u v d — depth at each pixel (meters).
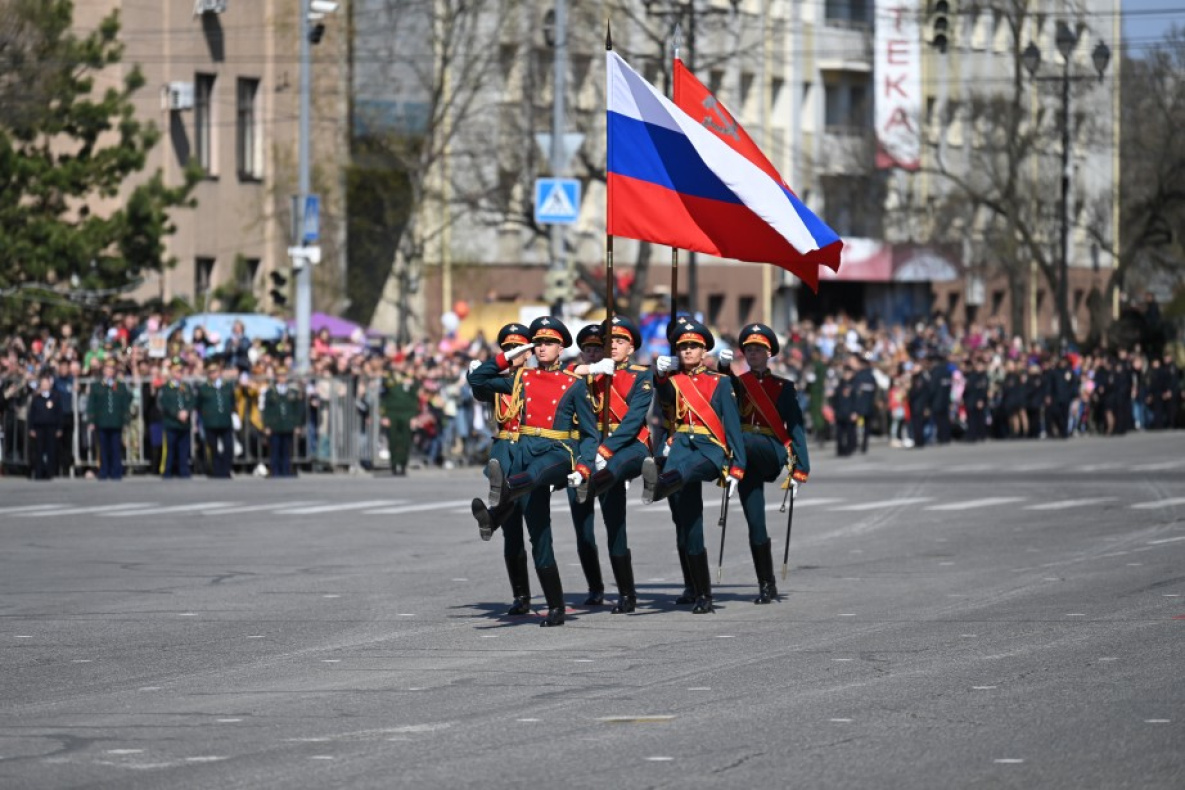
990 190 125.81
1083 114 130.25
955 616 28.47
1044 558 37.22
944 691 21.89
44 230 75.25
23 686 23.23
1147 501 52.44
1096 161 158.62
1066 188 109.75
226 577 35.09
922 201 143.38
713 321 126.75
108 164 78.06
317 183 97.38
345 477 66.69
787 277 131.25
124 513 50.22
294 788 17.25
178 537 43.28
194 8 94.12
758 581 30.62
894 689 22.08
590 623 28.39
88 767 18.27
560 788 17.12
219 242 96.25
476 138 105.00
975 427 90.12
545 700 21.69
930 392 85.75
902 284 139.62
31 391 65.25
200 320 75.81
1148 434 100.88
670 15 98.69
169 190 79.62
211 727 20.30
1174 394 106.31
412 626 28.22
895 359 91.31
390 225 103.81
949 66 143.62
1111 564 35.72
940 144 143.88
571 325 76.25
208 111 95.56
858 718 20.31
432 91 98.00
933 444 88.00
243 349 68.31
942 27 90.50
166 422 64.81
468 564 37.19
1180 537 41.28
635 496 56.12
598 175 105.25
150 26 91.75
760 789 17.05
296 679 23.48
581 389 28.38
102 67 78.06
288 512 50.41
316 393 69.19
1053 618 28.05
